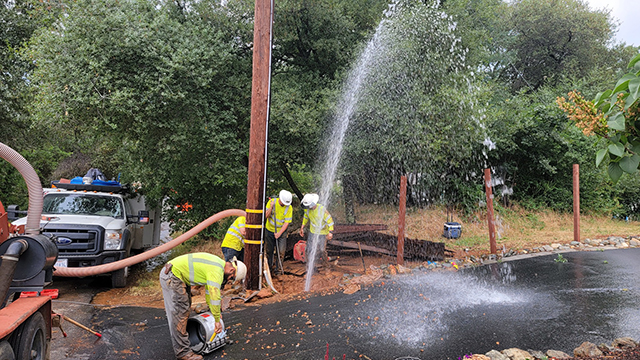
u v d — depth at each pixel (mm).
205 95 9258
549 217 14977
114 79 8164
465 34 12891
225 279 4668
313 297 6457
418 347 4422
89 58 7805
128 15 8172
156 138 9289
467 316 5328
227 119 9539
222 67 9633
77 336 5090
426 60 11062
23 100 14047
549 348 4336
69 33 7918
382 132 10602
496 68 22391
